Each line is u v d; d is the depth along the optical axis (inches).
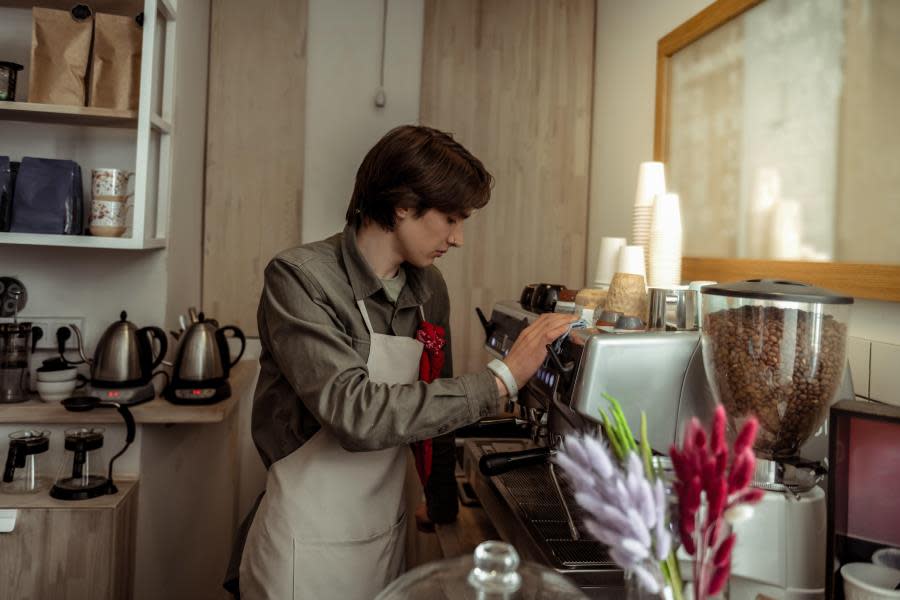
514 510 51.4
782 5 64.8
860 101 54.7
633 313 56.8
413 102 119.8
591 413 41.9
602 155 113.6
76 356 90.2
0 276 89.0
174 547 94.8
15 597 74.7
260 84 116.3
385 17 119.0
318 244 56.4
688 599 32.0
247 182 116.6
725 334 37.1
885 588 32.3
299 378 50.6
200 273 115.9
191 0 101.7
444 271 119.2
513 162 119.1
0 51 90.0
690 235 82.0
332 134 118.6
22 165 82.9
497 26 118.6
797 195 62.3
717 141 76.0
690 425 25.9
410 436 48.1
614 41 109.3
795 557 35.9
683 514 25.0
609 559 42.7
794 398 35.9
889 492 33.4
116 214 83.8
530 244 119.8
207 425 104.2
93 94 85.1
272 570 55.4
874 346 52.6
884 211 52.1
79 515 75.0
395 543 59.0
